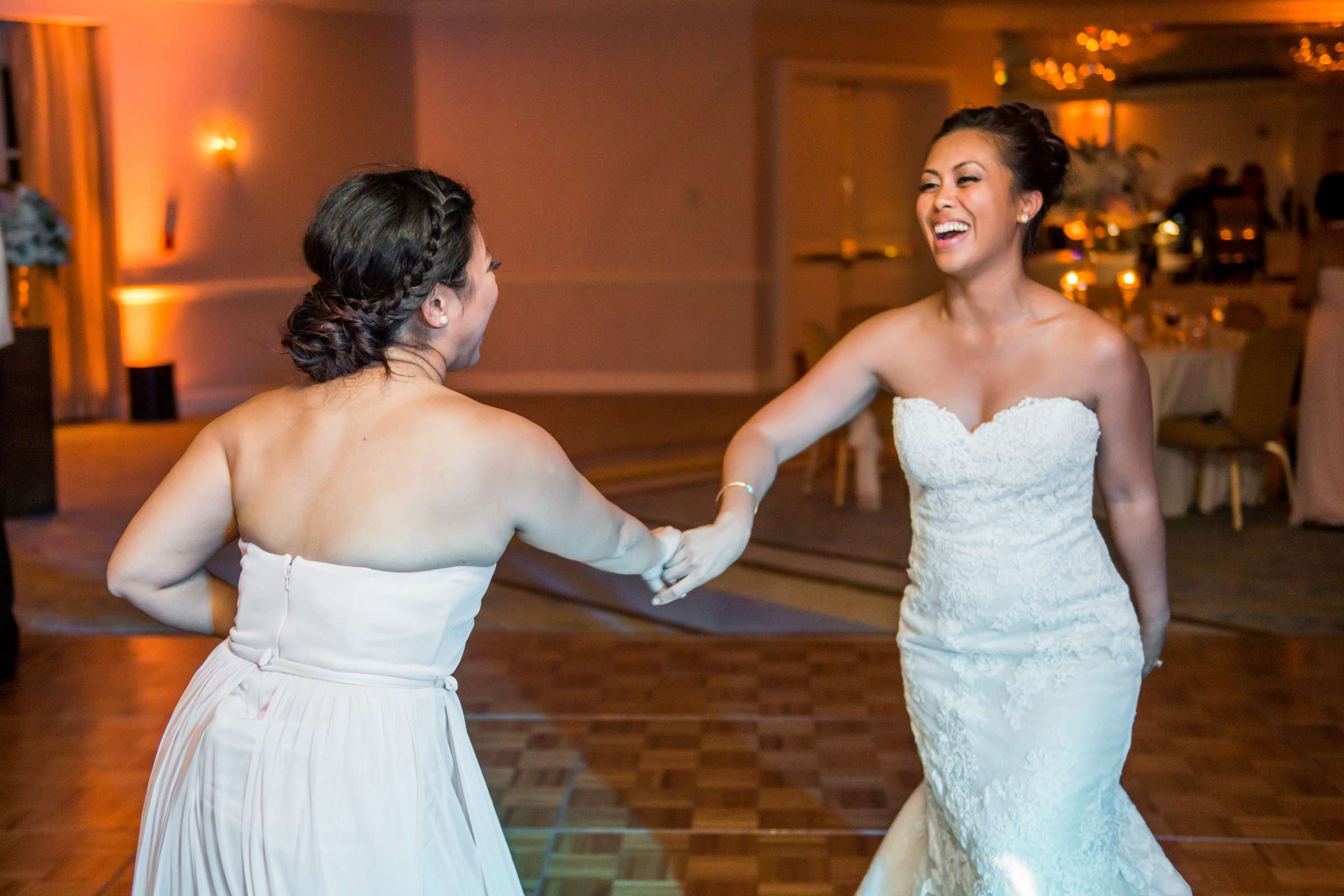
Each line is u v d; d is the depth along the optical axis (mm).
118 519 6406
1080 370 1905
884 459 7867
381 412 1479
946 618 1987
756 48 10586
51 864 2770
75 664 4180
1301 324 7879
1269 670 4039
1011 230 1896
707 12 10570
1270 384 5902
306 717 1429
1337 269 6062
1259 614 4652
